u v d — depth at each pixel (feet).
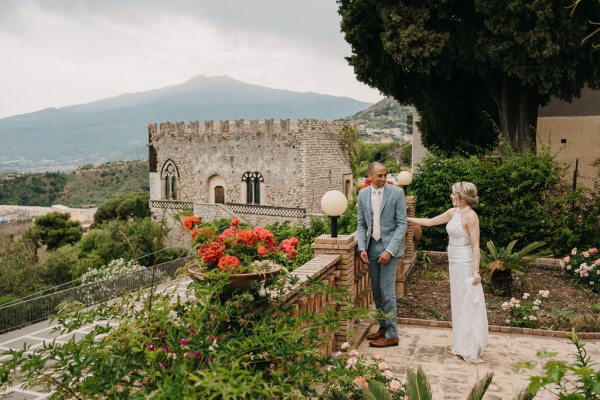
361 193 20.58
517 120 59.41
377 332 21.22
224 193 132.77
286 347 10.60
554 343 21.22
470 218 19.03
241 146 127.65
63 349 9.93
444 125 69.87
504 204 41.65
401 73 63.93
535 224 40.45
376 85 66.69
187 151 137.69
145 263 112.57
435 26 56.29
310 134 118.42
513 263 28.99
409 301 27.50
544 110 73.20
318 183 122.93
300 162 118.62
